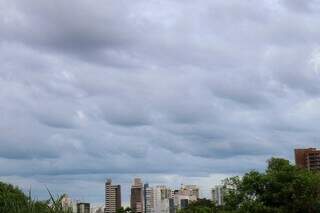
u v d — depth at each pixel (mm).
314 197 73938
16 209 16672
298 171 76125
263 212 72125
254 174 75875
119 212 145625
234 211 75312
